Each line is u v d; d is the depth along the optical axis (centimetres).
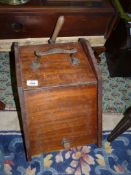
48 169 113
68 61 102
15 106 136
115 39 143
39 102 96
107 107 140
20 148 119
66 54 104
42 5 104
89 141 115
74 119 105
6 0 102
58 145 112
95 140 116
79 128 109
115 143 124
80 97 100
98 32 118
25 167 113
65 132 108
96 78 97
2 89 143
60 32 114
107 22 113
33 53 103
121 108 140
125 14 133
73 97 99
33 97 94
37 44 112
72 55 103
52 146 112
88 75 98
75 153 119
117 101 143
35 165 114
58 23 103
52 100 97
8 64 155
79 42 111
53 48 104
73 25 111
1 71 151
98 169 115
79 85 96
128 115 109
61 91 96
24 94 92
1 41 113
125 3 134
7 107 135
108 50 157
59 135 108
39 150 111
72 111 102
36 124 101
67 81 95
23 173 112
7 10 99
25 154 117
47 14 103
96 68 98
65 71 98
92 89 99
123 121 112
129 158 119
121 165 117
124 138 126
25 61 100
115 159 119
